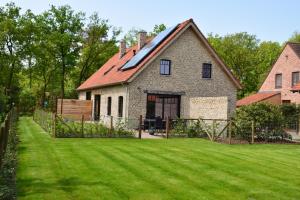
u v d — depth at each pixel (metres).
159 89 27.34
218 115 23.20
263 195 8.72
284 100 37.34
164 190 8.91
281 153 15.88
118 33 52.41
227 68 29.17
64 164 11.72
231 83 29.55
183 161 12.84
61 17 48.78
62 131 19.70
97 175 10.29
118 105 28.34
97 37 51.22
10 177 9.01
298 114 22.55
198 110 26.05
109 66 37.44
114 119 27.88
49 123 21.89
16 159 11.45
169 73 27.70
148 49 28.38
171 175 10.51
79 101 34.78
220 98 23.00
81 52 52.12
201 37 28.31
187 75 28.25
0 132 8.28
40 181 9.46
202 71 28.72
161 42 28.19
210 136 21.25
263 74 55.91
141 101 26.86
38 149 14.80
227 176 10.58
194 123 23.09
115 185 9.25
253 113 21.00
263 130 21.02
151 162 12.48
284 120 21.64
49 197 8.06
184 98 28.11
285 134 21.39
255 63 58.25
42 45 47.22
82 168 11.17
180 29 27.61
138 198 8.21
